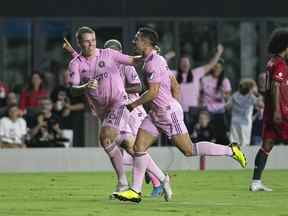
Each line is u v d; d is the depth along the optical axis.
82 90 32.97
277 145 52.19
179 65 56.62
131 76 35.03
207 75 57.28
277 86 36.91
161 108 32.12
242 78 67.38
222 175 46.66
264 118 37.72
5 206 31.91
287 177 45.66
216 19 67.06
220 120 55.41
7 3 64.94
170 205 32.22
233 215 29.55
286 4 67.62
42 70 65.12
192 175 46.62
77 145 56.91
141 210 30.62
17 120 54.22
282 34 36.94
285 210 31.00
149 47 31.88
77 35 33.41
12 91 64.44
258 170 37.97
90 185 40.72
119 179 34.22
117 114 33.81
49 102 55.09
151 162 32.94
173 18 66.62
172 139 32.62
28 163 50.84
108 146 33.97
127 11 66.06
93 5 65.69
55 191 37.88
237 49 67.38
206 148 33.03
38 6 65.19
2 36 64.88
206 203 33.03
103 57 33.47
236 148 33.38
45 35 65.31
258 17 67.50
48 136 54.84
